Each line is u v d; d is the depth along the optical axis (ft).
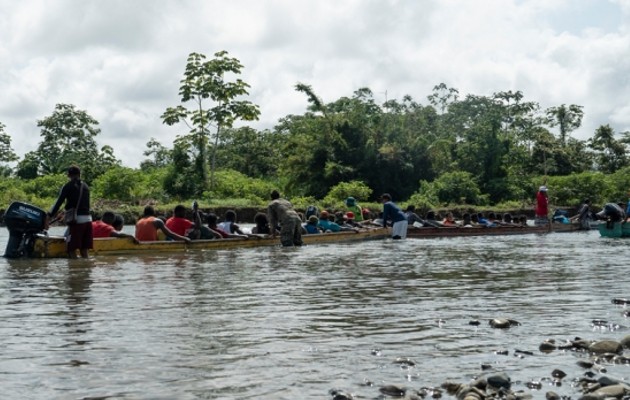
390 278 27.22
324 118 167.53
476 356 13.47
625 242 57.62
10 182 168.04
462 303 20.17
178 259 37.35
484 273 29.25
